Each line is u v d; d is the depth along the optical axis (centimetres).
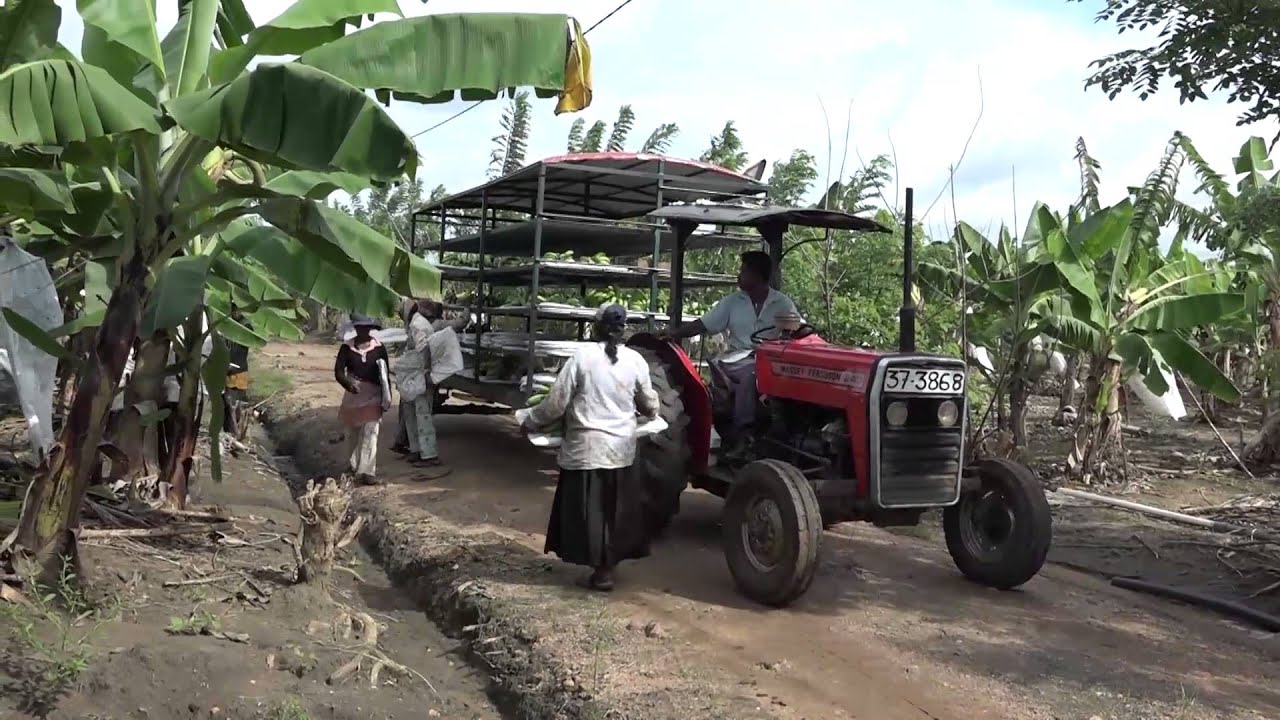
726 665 462
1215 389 941
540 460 980
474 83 469
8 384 595
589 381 555
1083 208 1110
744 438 655
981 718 407
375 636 527
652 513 644
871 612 543
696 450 653
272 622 518
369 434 875
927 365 548
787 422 621
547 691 447
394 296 634
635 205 1051
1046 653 486
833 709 414
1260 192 794
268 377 1636
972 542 607
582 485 563
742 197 945
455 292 1412
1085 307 927
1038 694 433
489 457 991
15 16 461
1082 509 841
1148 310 962
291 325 884
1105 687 443
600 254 1088
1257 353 1293
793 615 534
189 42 504
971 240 1057
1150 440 1280
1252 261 1200
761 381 627
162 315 518
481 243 978
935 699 426
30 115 394
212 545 632
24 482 631
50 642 437
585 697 431
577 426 559
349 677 466
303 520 573
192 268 545
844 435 573
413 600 625
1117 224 914
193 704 409
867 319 1030
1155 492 934
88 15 470
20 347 568
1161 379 969
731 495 565
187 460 686
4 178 468
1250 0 529
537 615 525
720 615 532
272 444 1188
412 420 959
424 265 521
